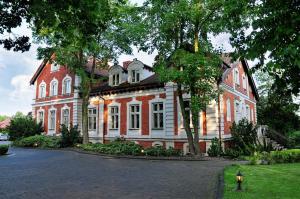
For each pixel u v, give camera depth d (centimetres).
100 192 880
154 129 2464
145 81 2625
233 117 2467
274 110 3344
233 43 641
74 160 1769
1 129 6272
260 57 569
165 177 1129
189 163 1595
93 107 3005
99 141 2873
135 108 2650
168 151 1952
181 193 848
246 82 3095
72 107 3181
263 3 563
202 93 1852
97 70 3403
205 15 1806
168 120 2352
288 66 541
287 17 523
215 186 934
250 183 895
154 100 2497
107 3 850
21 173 1270
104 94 2909
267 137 2686
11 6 671
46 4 685
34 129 3338
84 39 830
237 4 636
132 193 861
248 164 1455
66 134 2756
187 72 1698
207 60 1780
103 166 1483
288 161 1499
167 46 1945
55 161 1722
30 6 674
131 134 2620
